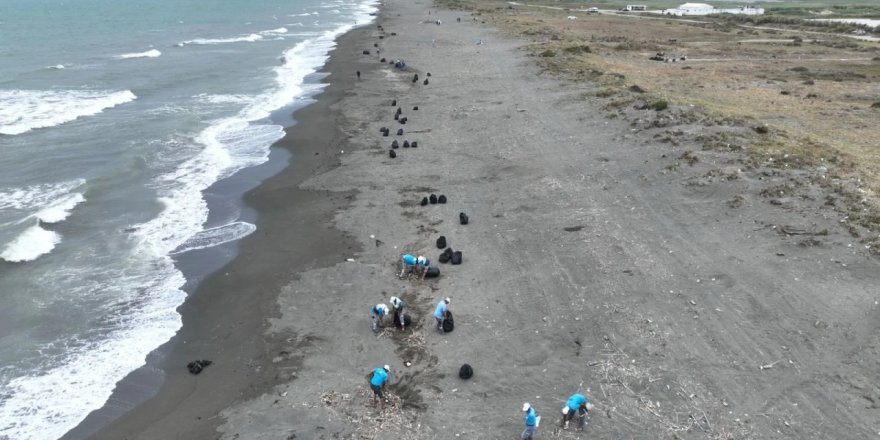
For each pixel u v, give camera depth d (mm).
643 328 15961
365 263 20750
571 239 21156
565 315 16859
